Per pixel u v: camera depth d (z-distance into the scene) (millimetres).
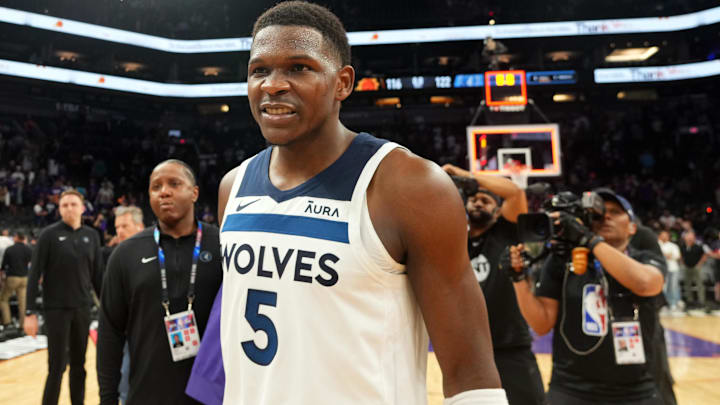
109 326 1935
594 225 1876
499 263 2043
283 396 762
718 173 15562
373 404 749
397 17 19203
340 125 883
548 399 1839
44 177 14758
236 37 18344
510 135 7992
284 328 772
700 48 17828
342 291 760
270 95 785
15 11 15672
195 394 1501
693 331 6828
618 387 1676
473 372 755
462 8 19156
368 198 794
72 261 3357
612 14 17375
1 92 16047
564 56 18328
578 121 17828
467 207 2299
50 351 3250
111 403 1852
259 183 901
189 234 2061
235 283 846
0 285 7203
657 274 1679
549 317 1843
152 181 2025
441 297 760
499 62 9312
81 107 17422
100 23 17219
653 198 15172
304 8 820
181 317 1875
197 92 18500
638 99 17906
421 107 18375
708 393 3951
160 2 18219
